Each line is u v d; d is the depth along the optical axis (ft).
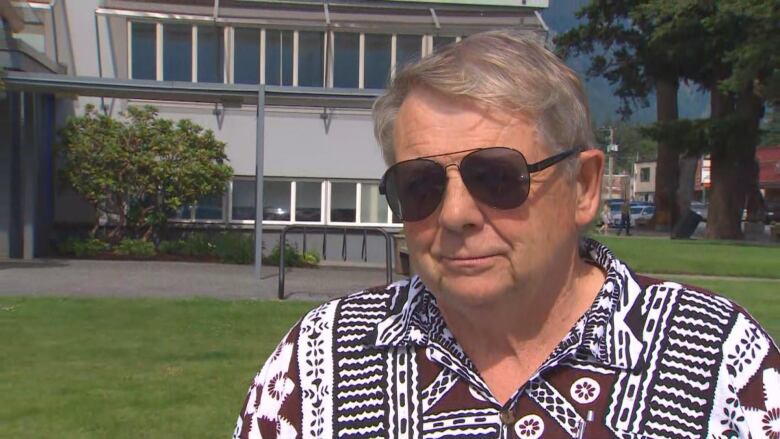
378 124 5.71
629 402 5.02
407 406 5.34
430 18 57.26
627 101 114.32
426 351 5.45
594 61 109.60
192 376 18.83
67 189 52.39
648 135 100.83
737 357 5.10
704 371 5.06
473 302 5.19
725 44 91.97
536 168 5.14
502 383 5.46
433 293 5.41
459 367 5.30
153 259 49.83
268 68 57.21
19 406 16.16
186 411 16.10
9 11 44.86
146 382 18.20
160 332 23.93
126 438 14.46
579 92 5.43
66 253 51.24
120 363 19.98
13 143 48.88
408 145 5.33
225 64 56.70
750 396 5.03
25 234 48.85
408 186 5.22
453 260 5.17
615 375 5.10
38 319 25.55
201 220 55.16
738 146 99.19
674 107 114.52
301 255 49.42
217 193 51.67
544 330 5.47
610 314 5.30
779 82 75.51
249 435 5.74
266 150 55.72
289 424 5.60
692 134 98.17
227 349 21.76
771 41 72.59
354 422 5.41
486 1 57.67
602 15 105.29
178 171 49.49
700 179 267.59
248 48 57.06
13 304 28.37
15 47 44.60
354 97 43.98
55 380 18.25
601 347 5.14
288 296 32.91
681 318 5.24
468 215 5.05
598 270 5.90
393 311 5.70
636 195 327.26
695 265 48.78
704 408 4.99
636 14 92.63
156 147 49.57
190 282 37.68
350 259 56.24
